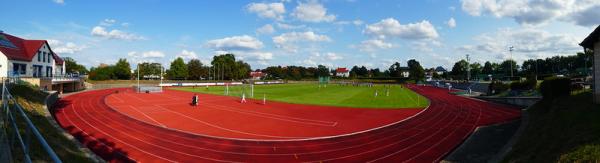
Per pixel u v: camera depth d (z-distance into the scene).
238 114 30.06
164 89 66.69
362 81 138.62
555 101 21.14
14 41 45.28
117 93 52.44
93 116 26.86
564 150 11.01
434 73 158.62
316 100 44.94
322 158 16.02
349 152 17.09
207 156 15.97
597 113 13.94
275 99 46.00
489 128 22.94
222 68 120.50
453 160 15.30
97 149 16.42
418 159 15.97
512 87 44.53
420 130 22.69
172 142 18.48
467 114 30.48
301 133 21.73
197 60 123.38
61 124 22.80
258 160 15.54
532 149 12.94
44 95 31.22
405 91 68.38
